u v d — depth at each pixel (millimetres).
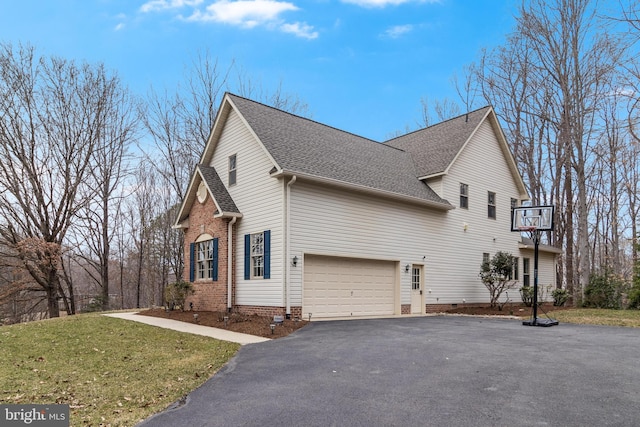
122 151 28516
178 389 6367
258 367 7590
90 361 8297
